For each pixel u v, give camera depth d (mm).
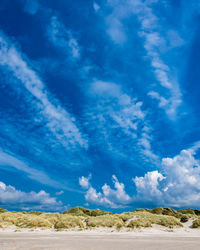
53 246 13938
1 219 37031
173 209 63156
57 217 41281
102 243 16344
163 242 17734
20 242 16031
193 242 18203
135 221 35562
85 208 68625
